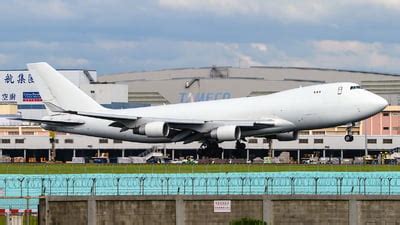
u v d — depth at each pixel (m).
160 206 197.00
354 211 194.62
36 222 197.12
